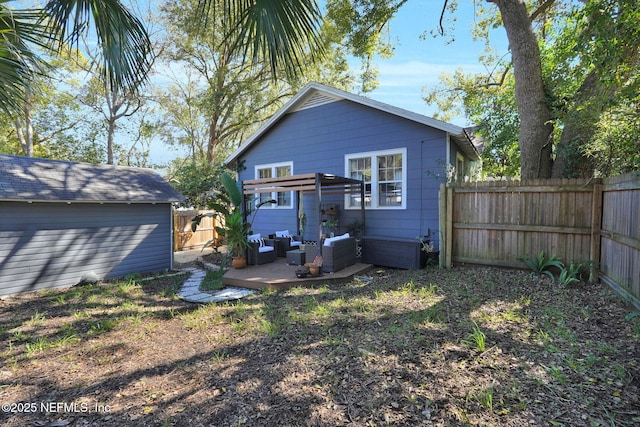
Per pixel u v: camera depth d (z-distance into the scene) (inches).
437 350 114.5
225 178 297.0
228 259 313.6
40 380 108.7
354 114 334.3
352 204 341.7
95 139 775.1
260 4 80.4
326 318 155.9
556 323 132.6
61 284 250.2
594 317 136.6
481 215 240.2
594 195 192.9
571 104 241.9
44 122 723.4
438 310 156.7
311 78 626.2
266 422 82.9
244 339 137.6
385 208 317.1
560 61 261.0
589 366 97.7
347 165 340.8
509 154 400.2
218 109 703.7
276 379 102.7
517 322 136.1
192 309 186.2
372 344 122.6
